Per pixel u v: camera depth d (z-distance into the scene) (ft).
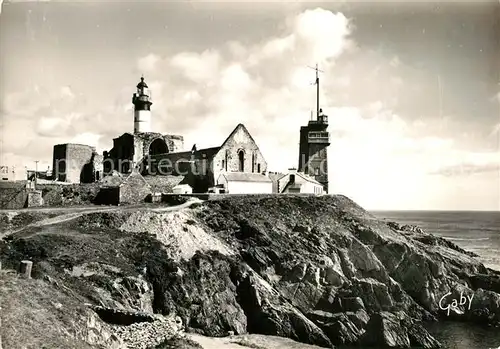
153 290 129.39
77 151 245.86
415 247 192.65
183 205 191.42
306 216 198.39
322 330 140.46
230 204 196.13
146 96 268.62
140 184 203.72
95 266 124.67
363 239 189.16
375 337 140.97
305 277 157.07
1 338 65.26
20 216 162.61
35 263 116.26
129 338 87.30
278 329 134.41
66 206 192.34
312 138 296.92
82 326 79.46
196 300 132.77
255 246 167.84
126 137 259.80
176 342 96.43
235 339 125.18
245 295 143.74
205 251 152.87
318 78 279.08
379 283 161.89
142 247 143.02
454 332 153.38
